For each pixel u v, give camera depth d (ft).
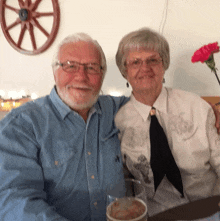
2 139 2.07
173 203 2.63
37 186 2.09
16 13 5.38
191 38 3.66
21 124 2.22
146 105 2.86
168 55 2.80
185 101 2.86
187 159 2.73
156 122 2.72
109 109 2.98
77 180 2.29
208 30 3.51
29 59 5.48
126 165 2.91
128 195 1.61
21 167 2.04
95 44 2.51
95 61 2.42
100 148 2.50
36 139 2.22
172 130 2.78
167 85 4.01
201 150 2.71
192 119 2.76
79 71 2.35
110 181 2.43
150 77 2.68
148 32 2.68
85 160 2.36
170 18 3.74
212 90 3.68
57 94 2.51
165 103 2.83
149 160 2.76
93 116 2.58
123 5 4.10
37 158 2.23
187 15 3.61
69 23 4.73
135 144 2.84
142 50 2.62
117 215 1.39
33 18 5.08
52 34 4.80
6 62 5.92
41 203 1.82
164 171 2.60
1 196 1.84
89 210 2.33
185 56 3.76
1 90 6.20
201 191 2.84
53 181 2.26
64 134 2.36
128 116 2.96
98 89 2.54
